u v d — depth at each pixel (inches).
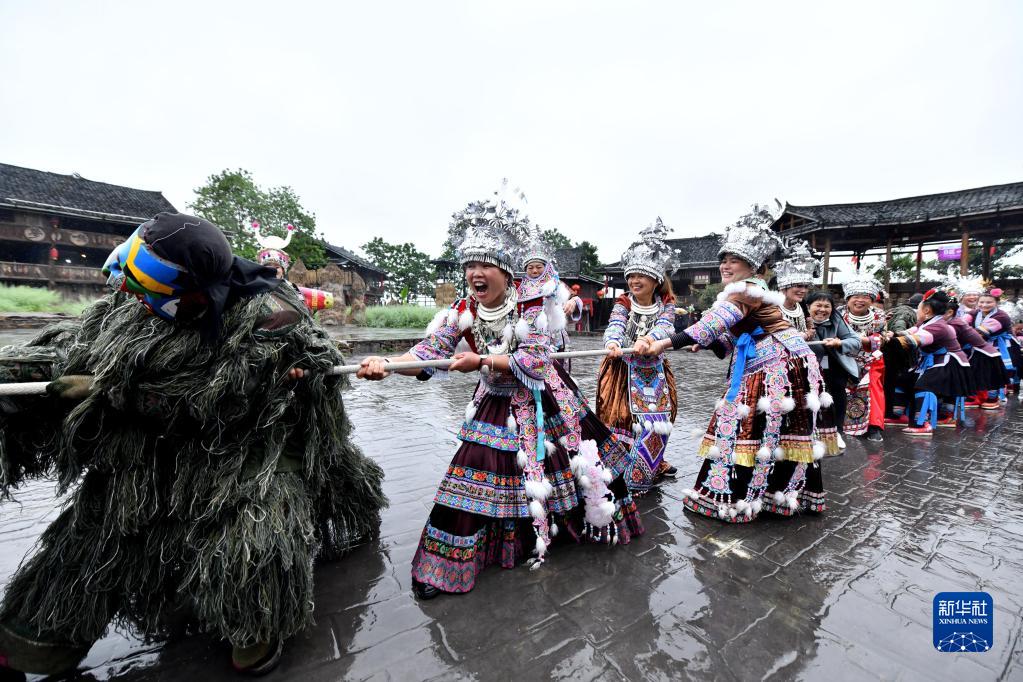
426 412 211.9
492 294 82.0
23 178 1012.5
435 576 76.9
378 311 877.2
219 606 53.4
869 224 769.6
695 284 1154.7
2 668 56.4
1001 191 765.9
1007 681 60.7
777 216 102.4
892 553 94.6
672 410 130.6
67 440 52.2
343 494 85.4
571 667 61.7
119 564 57.7
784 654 64.8
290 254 970.7
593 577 83.3
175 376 51.9
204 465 57.6
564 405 87.8
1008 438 196.9
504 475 81.3
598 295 1263.5
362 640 66.5
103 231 1034.7
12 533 95.7
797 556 92.5
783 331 104.8
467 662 62.5
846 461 161.0
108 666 61.5
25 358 51.5
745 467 107.4
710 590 80.0
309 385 63.9
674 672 61.1
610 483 92.9
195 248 47.5
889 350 217.8
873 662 63.7
